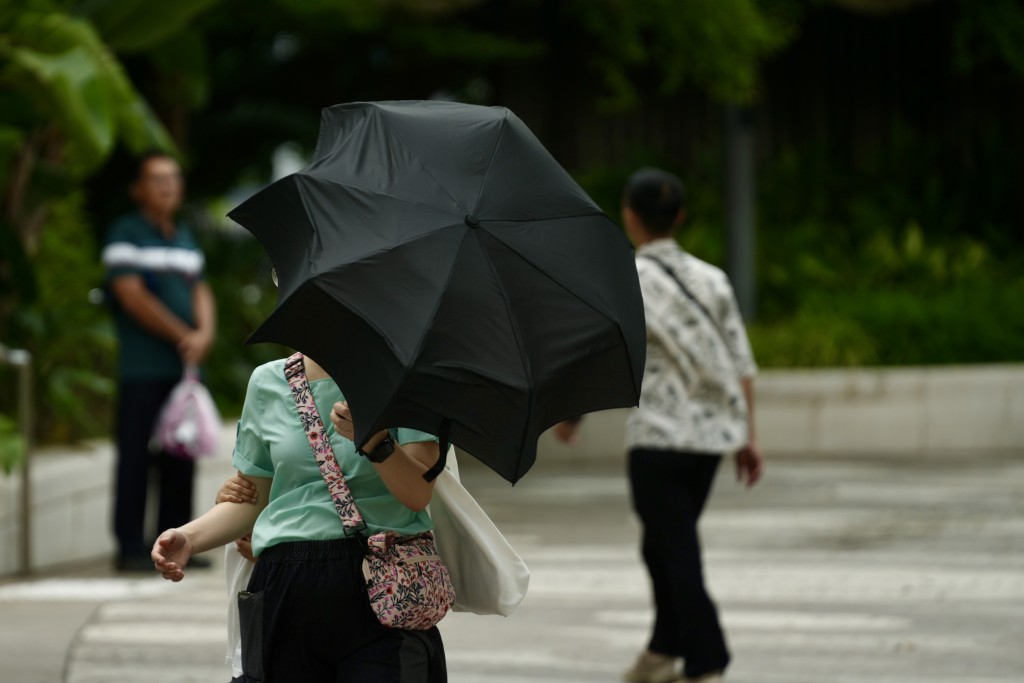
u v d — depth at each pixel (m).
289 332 9.78
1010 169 59.75
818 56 60.66
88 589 25.53
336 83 60.53
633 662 20.33
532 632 22.25
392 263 9.74
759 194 59.19
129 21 33.25
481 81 60.59
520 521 33.66
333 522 10.77
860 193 59.75
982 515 33.69
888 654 20.66
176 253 27.55
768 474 41.66
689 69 49.88
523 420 9.81
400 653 10.68
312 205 10.12
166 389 27.38
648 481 18.69
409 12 49.31
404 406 9.45
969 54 56.47
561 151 58.66
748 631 22.25
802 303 53.03
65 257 35.50
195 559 27.66
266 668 10.76
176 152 32.91
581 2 49.94
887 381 46.44
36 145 33.44
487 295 9.87
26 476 26.75
